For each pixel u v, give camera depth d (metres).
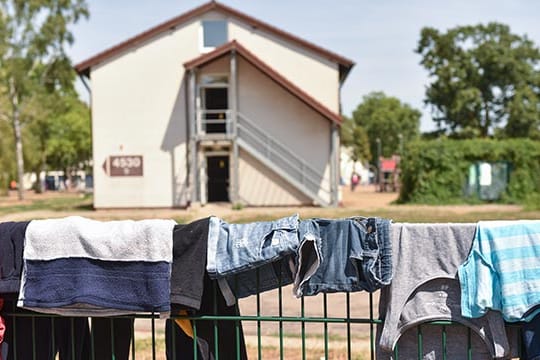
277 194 27.55
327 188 27.77
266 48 28.39
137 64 28.23
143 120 28.25
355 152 89.12
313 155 27.75
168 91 28.30
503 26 57.97
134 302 3.76
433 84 58.62
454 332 3.66
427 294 3.58
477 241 3.49
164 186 28.17
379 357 3.71
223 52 26.62
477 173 30.25
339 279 3.62
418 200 30.42
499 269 3.44
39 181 57.66
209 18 28.31
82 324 4.26
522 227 3.47
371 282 3.55
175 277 3.74
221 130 29.03
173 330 4.03
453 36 57.91
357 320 3.76
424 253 3.57
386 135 101.00
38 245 3.88
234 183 26.89
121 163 28.16
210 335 3.99
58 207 31.00
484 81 57.75
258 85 27.80
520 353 3.58
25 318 4.27
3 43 36.03
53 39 37.09
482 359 3.63
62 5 37.34
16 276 3.91
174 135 28.23
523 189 30.14
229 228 3.76
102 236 3.80
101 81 28.19
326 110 26.77
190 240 3.74
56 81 38.75
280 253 3.59
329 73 28.28
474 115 58.28
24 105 39.38
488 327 3.53
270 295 9.83
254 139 27.64
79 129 65.62
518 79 57.06
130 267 3.78
